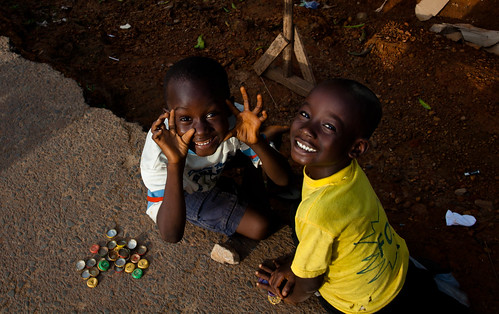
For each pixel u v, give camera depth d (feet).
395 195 11.55
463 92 13.78
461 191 11.39
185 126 5.98
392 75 14.85
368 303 6.04
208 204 7.64
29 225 8.22
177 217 6.46
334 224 5.13
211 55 15.78
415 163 12.31
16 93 11.32
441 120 13.30
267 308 7.03
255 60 15.62
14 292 7.29
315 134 4.96
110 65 15.17
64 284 7.37
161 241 7.91
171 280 7.39
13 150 9.73
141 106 13.75
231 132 6.29
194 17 17.58
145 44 16.37
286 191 10.48
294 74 14.98
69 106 10.85
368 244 5.50
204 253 7.74
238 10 17.85
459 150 12.52
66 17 17.35
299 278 5.74
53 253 7.80
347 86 4.91
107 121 10.39
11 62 12.39
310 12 17.38
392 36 15.72
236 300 7.14
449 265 9.76
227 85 6.20
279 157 7.20
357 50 15.88
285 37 13.57
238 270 7.52
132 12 17.93
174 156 5.99
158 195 6.98
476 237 10.30
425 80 14.37
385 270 5.83
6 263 7.66
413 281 6.55
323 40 16.28
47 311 7.06
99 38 16.33
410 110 13.74
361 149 5.20
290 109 14.07
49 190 8.81
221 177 8.71
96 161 9.41
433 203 11.21
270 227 7.82
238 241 7.91
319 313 6.95
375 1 17.48
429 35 15.58
